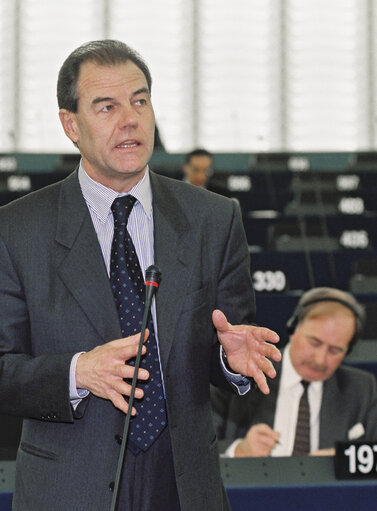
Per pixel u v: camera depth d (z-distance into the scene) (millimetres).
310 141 16562
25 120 16250
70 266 2588
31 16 16625
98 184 2709
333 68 16766
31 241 2625
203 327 2627
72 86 2656
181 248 2654
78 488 2488
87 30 16672
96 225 2695
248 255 2834
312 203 10867
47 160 13508
